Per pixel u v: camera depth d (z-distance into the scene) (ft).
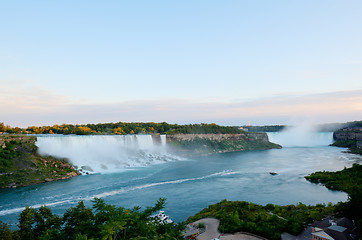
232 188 264.72
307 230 152.15
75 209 103.96
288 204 210.38
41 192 249.34
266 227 149.89
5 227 89.40
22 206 205.98
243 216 171.53
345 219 149.28
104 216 67.00
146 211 69.41
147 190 258.37
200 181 301.22
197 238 146.00
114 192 250.16
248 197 231.30
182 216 186.19
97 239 55.93
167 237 59.36
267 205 194.90
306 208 188.44
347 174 293.64
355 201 157.17
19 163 307.99
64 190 257.55
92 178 322.14
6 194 241.35
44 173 311.47
